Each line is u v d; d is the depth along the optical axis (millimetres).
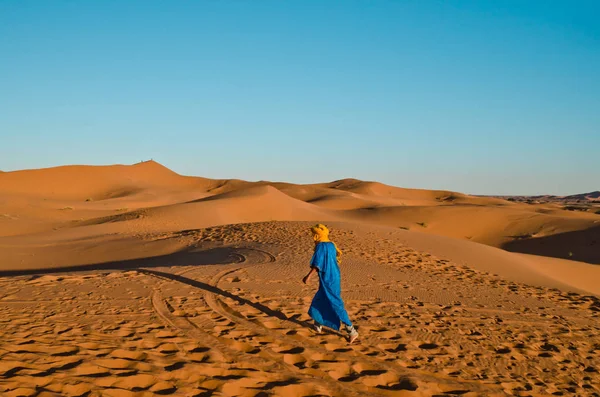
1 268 19234
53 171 110062
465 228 53656
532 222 54219
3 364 4543
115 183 113562
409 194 137125
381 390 5078
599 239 44406
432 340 7250
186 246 21594
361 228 25016
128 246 23375
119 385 4375
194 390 4477
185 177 139125
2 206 53344
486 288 13523
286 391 4707
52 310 7191
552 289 15602
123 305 7789
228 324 7004
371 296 10164
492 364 6480
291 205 56406
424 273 15109
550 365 6781
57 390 4102
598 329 9422
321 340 6621
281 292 9562
